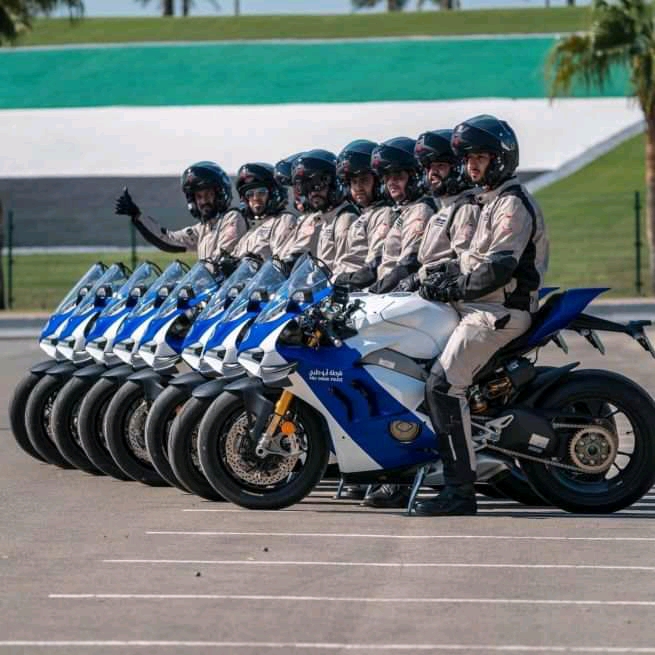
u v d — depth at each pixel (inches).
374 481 604.7
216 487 601.0
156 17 4003.4
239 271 647.8
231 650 388.2
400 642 395.5
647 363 1217.4
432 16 3833.7
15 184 2588.6
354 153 695.1
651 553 511.8
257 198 744.3
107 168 2605.8
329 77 2979.8
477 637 400.2
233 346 610.2
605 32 1888.5
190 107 2822.3
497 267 576.1
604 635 402.0
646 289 1941.4
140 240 2397.9
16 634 404.8
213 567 491.2
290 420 598.9
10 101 2935.5
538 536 545.6
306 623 415.5
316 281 596.7
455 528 563.8
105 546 530.0
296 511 605.6
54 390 731.4
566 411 594.9
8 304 1972.2
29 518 593.6
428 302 601.9
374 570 485.1
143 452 673.0
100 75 3048.7
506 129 591.8
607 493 598.2
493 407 595.2
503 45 3102.9
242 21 3878.0
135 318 684.1
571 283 1998.0
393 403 595.8
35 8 1975.9
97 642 396.2
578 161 2600.9
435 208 661.9
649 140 1898.4
